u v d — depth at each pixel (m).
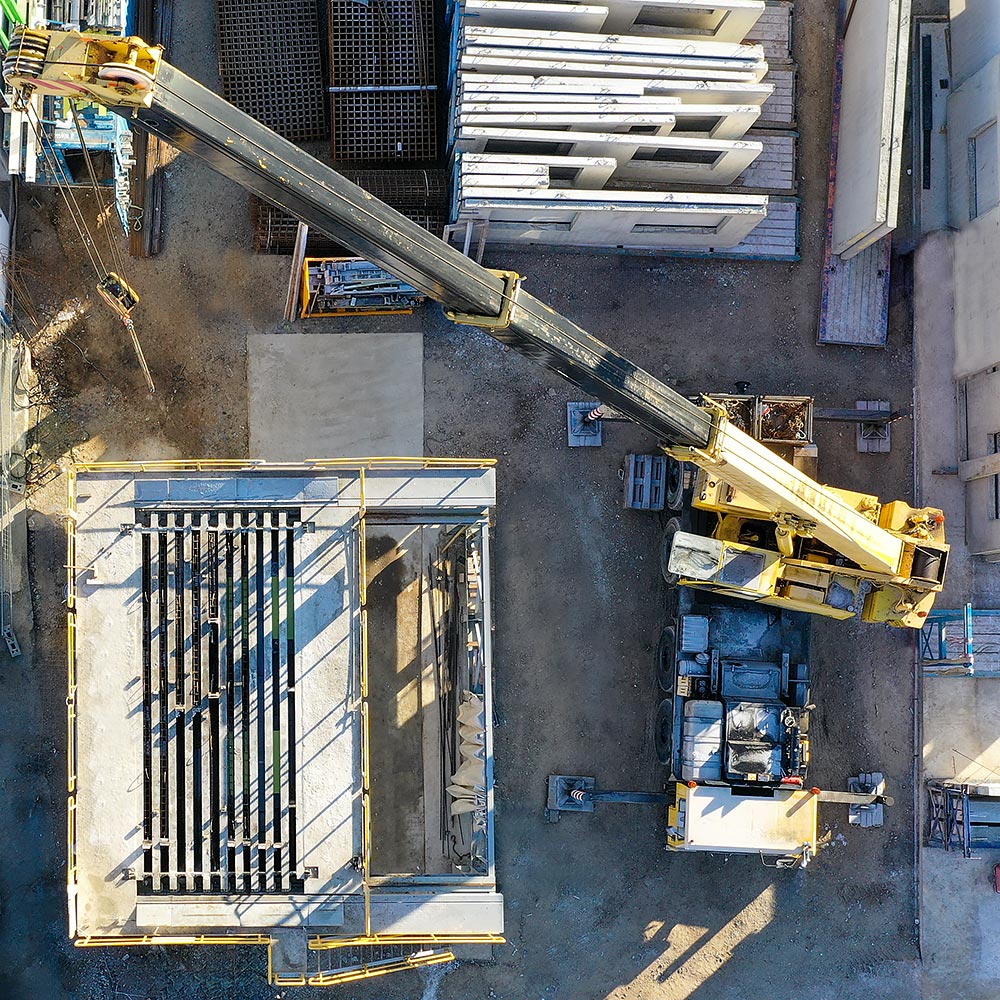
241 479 17.61
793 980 21.61
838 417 21.64
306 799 17.47
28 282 20.97
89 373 21.02
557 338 14.99
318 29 21.39
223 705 17.53
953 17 22.36
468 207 19.64
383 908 17.62
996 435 21.30
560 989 21.17
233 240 21.39
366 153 21.27
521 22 19.55
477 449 21.62
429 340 21.62
